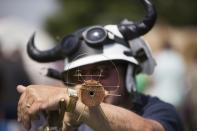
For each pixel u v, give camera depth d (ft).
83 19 94.27
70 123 12.21
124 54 15.08
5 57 34.55
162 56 33.53
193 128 34.47
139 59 15.88
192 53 39.88
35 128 14.19
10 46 39.73
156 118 14.84
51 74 16.01
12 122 29.89
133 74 15.42
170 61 33.32
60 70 16.30
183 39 40.29
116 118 12.29
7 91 30.60
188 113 34.32
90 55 14.87
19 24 49.98
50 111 12.32
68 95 12.00
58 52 15.52
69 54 15.11
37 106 12.00
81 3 94.84
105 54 14.93
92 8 93.45
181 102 33.55
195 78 36.06
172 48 34.71
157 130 13.38
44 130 12.92
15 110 30.19
